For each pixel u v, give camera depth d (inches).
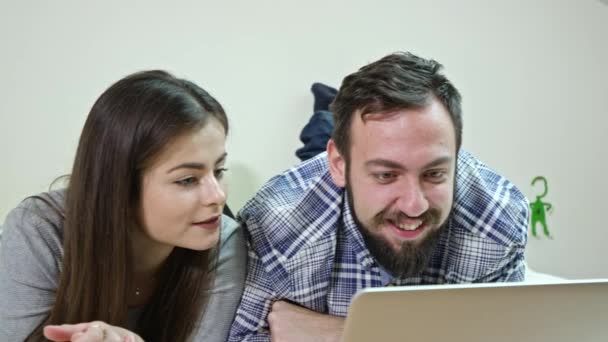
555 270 81.4
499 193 36.8
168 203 28.7
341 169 33.1
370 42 67.1
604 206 83.3
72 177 29.7
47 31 55.0
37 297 30.9
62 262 30.8
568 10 76.5
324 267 35.7
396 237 30.4
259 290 36.1
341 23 65.5
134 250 32.3
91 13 56.2
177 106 28.2
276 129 64.5
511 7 73.4
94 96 57.4
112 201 28.7
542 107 77.2
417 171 28.0
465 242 35.4
